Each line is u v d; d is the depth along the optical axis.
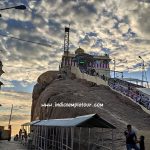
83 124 17.81
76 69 60.66
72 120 20.92
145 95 41.44
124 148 20.05
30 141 35.69
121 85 51.00
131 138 14.59
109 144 21.55
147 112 34.38
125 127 25.56
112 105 35.25
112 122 26.92
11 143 43.72
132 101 37.59
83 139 24.23
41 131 31.98
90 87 47.19
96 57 80.19
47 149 29.09
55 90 45.69
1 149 32.12
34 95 66.38
